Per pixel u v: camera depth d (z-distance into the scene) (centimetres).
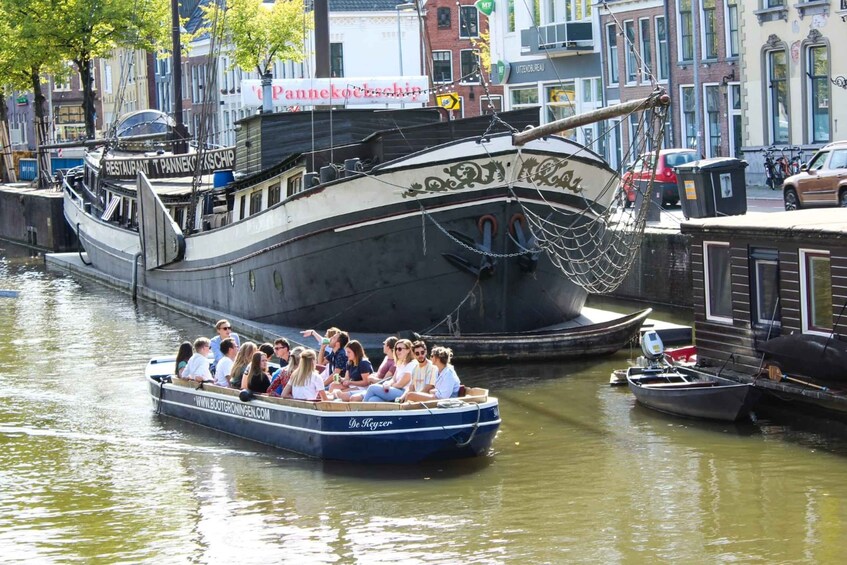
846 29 5225
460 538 1886
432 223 3164
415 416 2242
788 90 5559
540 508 2016
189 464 2347
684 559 1772
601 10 6856
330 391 2458
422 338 3108
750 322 2545
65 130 13312
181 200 4509
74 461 2395
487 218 3170
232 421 2534
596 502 2034
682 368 2714
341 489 2150
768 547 1806
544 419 2581
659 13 6419
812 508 1966
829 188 3984
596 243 3372
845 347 2322
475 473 2220
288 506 2070
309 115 3725
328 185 3222
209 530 1969
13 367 3375
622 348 3278
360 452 2280
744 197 3766
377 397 2345
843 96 5275
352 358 2500
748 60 5741
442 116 3716
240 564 1817
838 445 2305
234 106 10306
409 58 9500
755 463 2211
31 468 2358
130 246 4997
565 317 3475
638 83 6600
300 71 9538
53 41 7381
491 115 3278
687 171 3772
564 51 7050
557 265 3288
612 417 2577
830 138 5362
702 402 2489
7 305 4706
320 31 4134
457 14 9444
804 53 5447
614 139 6875
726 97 6003
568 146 3186
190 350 2791
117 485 2228
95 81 13288
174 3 5878
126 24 7381
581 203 3269
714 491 2066
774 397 2548
